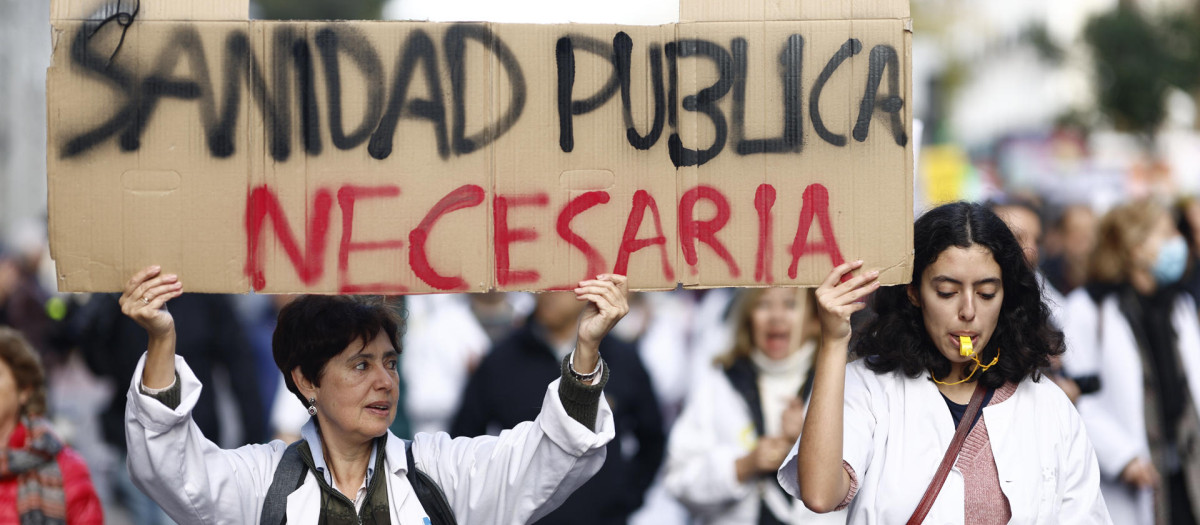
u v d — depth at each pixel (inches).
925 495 256.4
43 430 334.6
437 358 570.3
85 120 239.1
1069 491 261.9
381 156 241.3
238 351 537.3
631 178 243.4
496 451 255.0
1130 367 440.8
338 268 240.4
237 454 254.7
